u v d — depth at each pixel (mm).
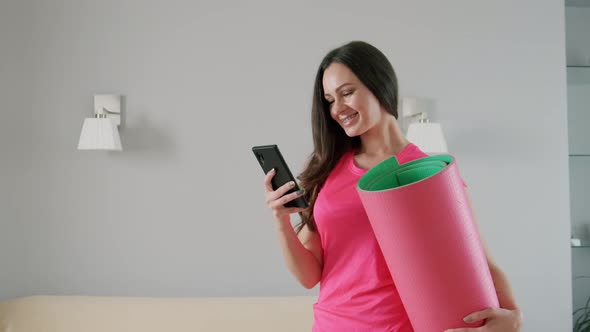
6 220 2555
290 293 2656
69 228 2584
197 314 2326
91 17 2592
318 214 1391
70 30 2584
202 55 2629
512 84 2732
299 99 2658
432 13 2711
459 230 1127
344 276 1346
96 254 2594
